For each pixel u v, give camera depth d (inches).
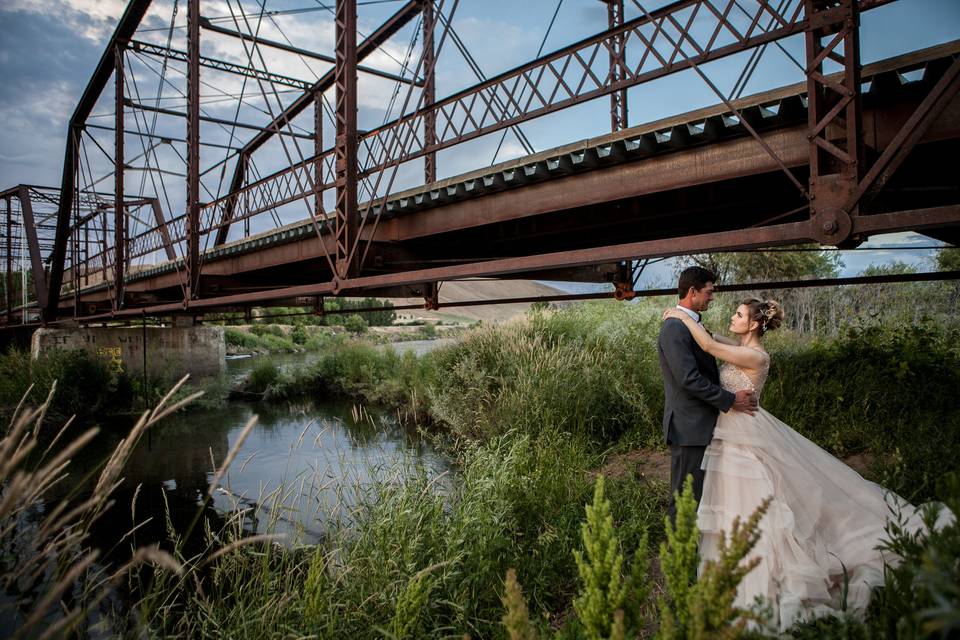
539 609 130.4
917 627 54.8
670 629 58.9
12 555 84.7
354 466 179.2
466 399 362.3
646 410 286.8
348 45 261.6
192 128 447.5
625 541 150.6
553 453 220.5
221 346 890.1
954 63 102.2
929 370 243.3
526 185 249.3
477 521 143.5
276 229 411.2
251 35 316.8
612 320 458.0
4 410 548.1
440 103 235.3
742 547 55.7
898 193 195.6
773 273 500.7
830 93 136.8
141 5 556.7
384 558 128.1
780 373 265.3
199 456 412.5
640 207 248.2
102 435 513.3
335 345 785.6
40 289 901.8
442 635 118.9
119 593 182.2
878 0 109.9
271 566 152.7
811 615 86.4
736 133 179.8
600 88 177.9
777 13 130.9
